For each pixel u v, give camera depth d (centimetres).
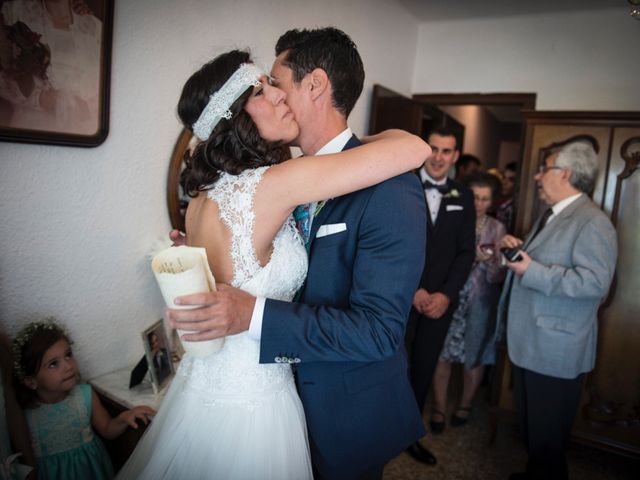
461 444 267
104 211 158
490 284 279
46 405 140
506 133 938
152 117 169
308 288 110
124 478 117
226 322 88
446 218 256
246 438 102
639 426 234
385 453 117
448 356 278
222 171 102
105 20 146
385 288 98
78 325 156
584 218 197
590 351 205
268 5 212
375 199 102
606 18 321
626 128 228
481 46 362
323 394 113
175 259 89
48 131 136
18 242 136
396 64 351
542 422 207
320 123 112
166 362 170
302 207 113
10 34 123
